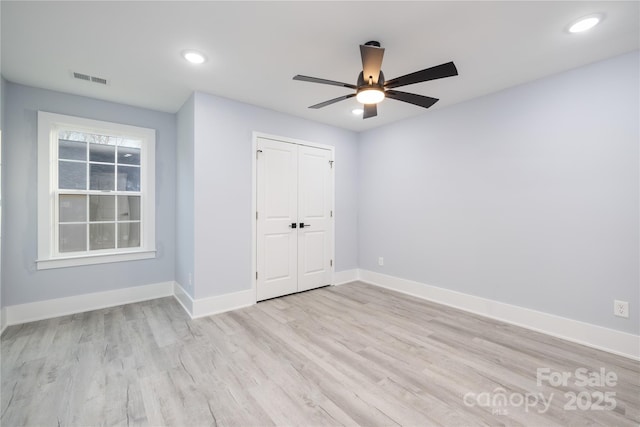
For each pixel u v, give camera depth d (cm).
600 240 243
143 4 177
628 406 173
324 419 162
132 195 356
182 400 178
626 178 231
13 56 238
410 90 302
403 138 402
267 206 366
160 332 271
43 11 182
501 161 302
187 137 331
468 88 297
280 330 278
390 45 222
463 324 292
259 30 204
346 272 457
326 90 306
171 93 313
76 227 324
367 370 210
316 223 418
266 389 188
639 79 225
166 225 375
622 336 232
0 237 266
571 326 257
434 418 163
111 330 275
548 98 270
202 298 313
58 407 171
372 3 176
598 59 240
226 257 331
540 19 190
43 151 299
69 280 315
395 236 414
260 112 356
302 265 404
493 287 310
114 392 184
